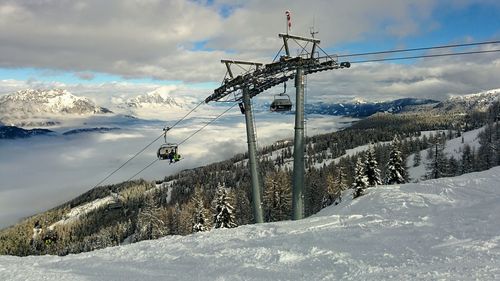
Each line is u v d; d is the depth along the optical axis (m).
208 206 118.19
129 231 146.00
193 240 18.14
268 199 80.12
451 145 178.38
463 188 25.33
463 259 11.23
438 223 16.41
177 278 12.35
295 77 26.59
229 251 14.98
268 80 28.41
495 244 12.50
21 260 17.31
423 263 11.27
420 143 193.75
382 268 11.19
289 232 17.73
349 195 55.06
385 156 145.50
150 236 68.75
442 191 25.09
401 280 9.97
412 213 19.66
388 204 23.39
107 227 166.88
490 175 29.33
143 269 13.85
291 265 12.53
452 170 91.62
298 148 26.42
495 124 165.88
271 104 28.78
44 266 15.74
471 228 14.87
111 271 13.92
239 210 96.62
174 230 99.50
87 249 139.75
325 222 19.06
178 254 15.65
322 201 92.94
